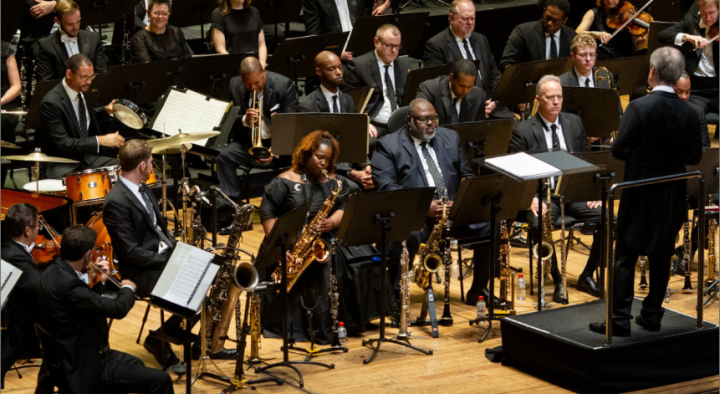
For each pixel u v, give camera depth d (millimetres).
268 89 26375
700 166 21859
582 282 22516
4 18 27609
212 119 23719
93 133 24781
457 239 20375
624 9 34062
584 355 16469
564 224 21672
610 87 26875
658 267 17047
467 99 24828
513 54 30734
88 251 14789
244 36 31000
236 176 26422
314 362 17859
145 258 16984
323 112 23828
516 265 24172
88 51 28391
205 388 16953
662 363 17047
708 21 30094
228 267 17016
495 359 18391
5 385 16922
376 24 30203
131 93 25844
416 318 20625
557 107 22688
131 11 30016
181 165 26828
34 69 28812
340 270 19516
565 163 18531
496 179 18844
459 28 28812
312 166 19234
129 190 17203
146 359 18281
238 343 16969
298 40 28641
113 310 14680
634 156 16688
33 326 15750
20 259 15477
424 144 21422
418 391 16812
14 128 27094
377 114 27438
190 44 36781
